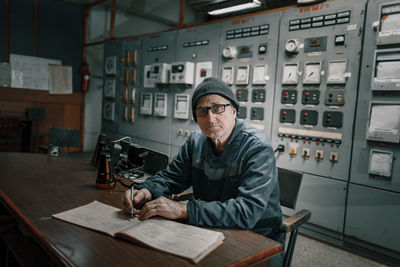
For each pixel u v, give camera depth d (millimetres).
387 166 2189
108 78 5016
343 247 2486
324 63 2518
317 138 2572
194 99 1159
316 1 2549
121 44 4715
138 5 5906
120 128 4781
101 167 1540
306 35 2619
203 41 3482
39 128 5301
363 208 2332
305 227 2725
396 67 2113
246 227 1043
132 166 1955
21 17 5023
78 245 871
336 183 2479
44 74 5332
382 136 2180
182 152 1442
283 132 2789
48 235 937
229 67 3178
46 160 2250
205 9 4500
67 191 1460
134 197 1183
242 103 3094
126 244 889
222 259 828
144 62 4324
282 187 1591
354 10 2338
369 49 2266
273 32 2838
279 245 960
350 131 2393
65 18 5523
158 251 842
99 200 1335
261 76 2914
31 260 1455
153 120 4188
